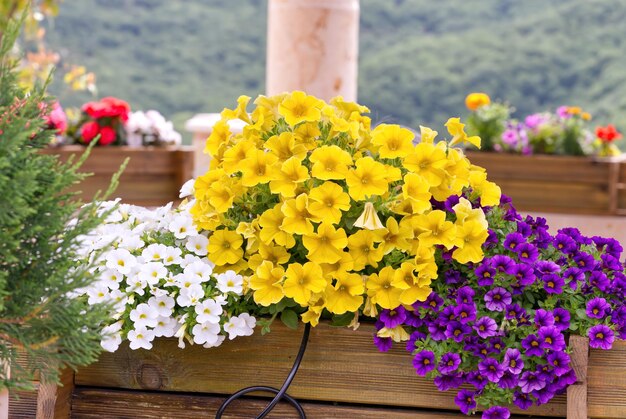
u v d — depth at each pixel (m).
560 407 1.66
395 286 1.64
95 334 1.38
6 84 1.37
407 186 1.69
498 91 17.19
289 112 1.75
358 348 1.69
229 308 1.72
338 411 1.70
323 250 1.66
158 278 1.68
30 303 1.34
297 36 4.94
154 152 5.32
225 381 1.72
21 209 1.23
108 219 1.88
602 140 5.87
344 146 1.79
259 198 1.82
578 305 1.69
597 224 5.62
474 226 1.69
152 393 1.75
